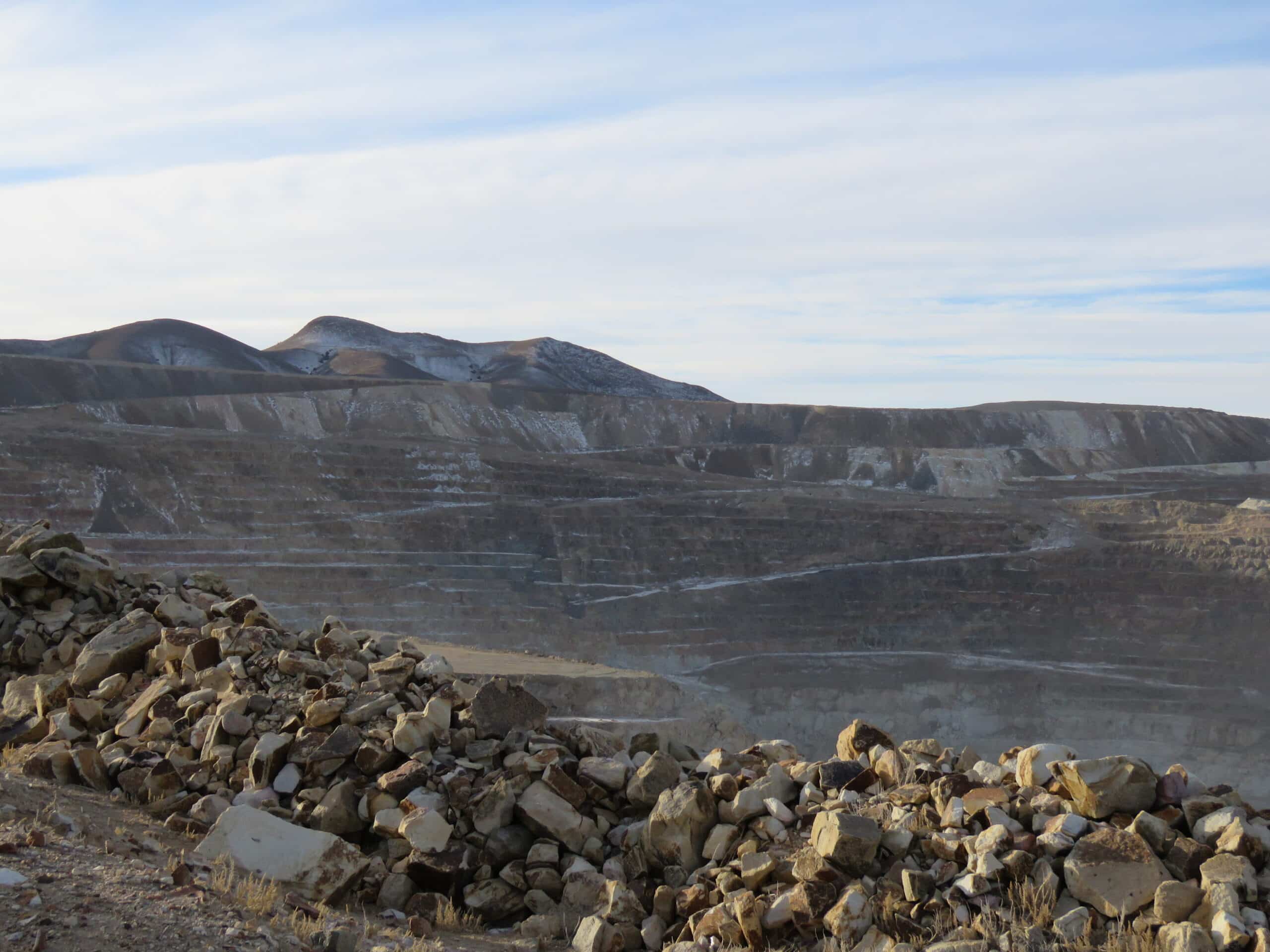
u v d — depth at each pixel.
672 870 7.75
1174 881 6.28
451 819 8.34
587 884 7.91
